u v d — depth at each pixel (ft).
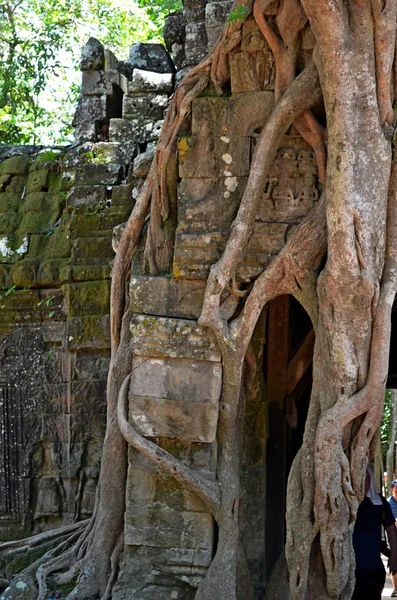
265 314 25.58
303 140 22.90
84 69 32.73
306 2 20.94
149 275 23.99
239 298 23.00
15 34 54.60
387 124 21.34
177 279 23.44
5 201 33.30
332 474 21.22
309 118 22.39
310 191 22.86
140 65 32.78
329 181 21.17
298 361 29.07
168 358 23.20
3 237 32.32
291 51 22.53
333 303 21.38
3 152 34.81
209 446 23.12
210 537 23.04
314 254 22.24
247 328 22.67
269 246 22.86
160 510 23.26
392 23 20.94
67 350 30.35
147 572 23.17
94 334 29.99
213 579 22.53
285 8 22.22
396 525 24.31
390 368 34.78
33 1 55.93
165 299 23.45
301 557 21.58
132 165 31.37
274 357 28.81
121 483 24.48
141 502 23.36
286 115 22.30
